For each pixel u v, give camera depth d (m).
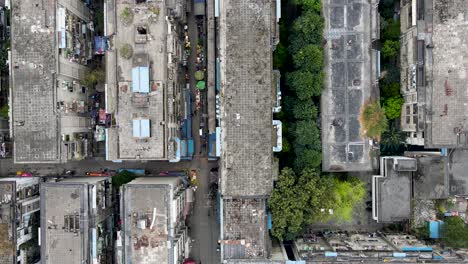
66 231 45.75
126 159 44.12
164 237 44.28
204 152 55.53
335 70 50.72
